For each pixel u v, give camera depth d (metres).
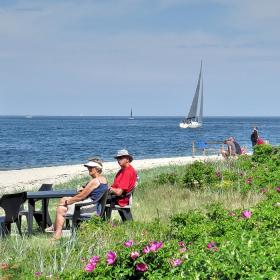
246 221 12.65
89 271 9.76
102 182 16.25
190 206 20.08
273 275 8.09
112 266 9.55
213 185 23.66
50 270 11.56
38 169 50.41
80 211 16.27
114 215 20.30
